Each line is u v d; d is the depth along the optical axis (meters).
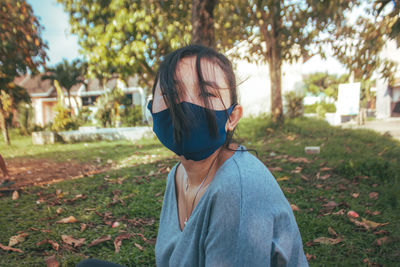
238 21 7.55
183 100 0.60
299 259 0.64
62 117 16.83
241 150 0.71
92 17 7.92
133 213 3.39
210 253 0.60
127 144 10.17
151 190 4.20
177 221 0.80
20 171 6.15
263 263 0.58
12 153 9.28
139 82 10.08
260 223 0.58
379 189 3.80
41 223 3.18
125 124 17.67
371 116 22.48
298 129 10.35
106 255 2.52
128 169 5.69
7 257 2.48
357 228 2.82
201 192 0.71
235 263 0.58
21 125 17.86
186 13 6.99
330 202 3.43
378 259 2.31
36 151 9.57
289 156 6.12
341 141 7.94
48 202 3.88
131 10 6.69
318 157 5.88
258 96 15.84
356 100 15.29
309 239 2.66
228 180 0.61
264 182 0.62
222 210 0.59
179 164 0.88
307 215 3.16
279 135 9.60
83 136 12.16
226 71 0.66
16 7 5.61
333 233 2.71
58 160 7.42
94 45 8.05
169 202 0.85
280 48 9.11
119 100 18.02
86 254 2.54
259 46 10.58
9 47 5.54
